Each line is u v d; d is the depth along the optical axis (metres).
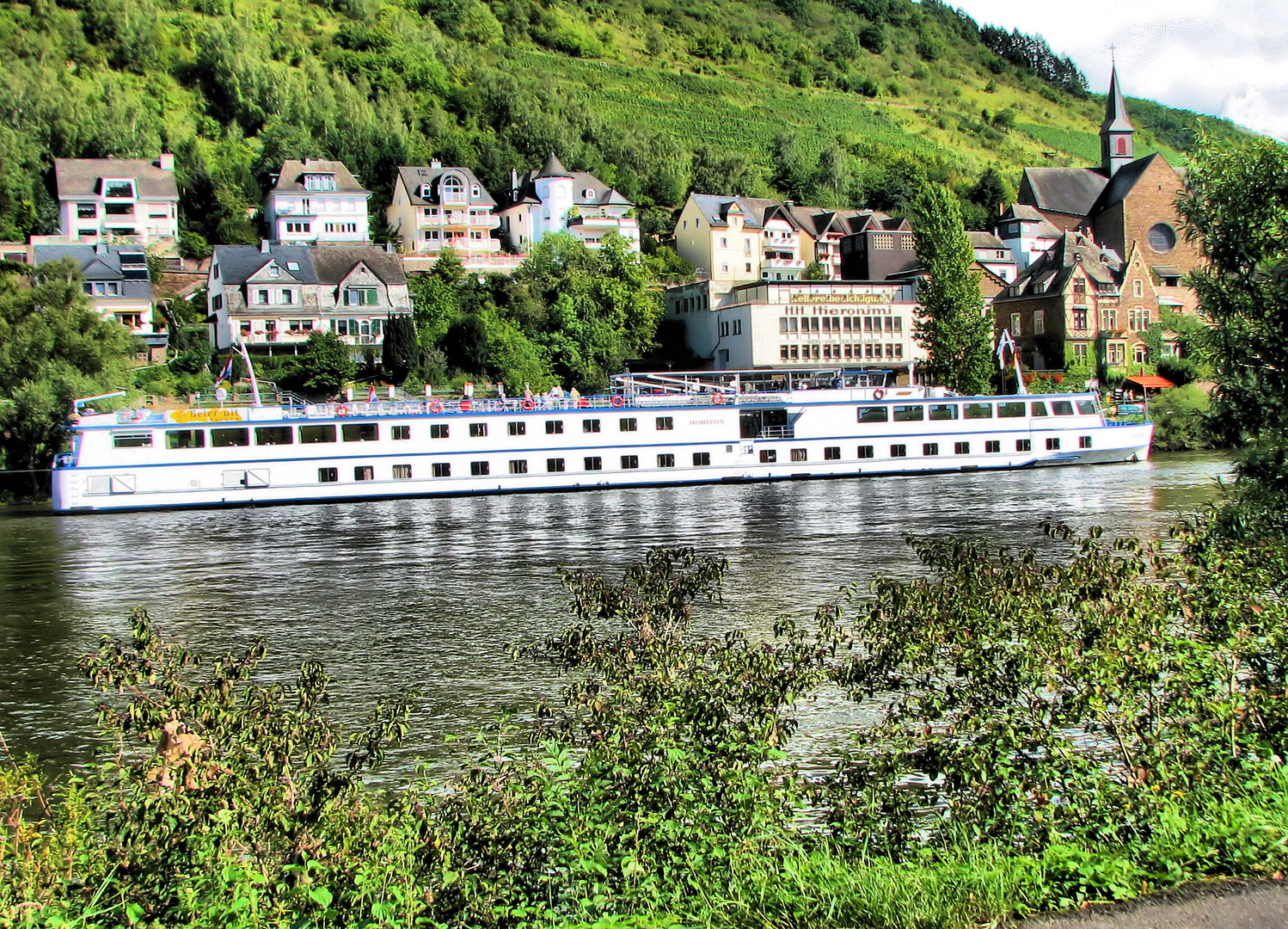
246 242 129.75
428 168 140.12
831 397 72.69
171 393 91.19
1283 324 22.06
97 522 59.53
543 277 112.88
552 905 12.27
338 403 66.50
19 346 77.00
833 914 11.48
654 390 92.31
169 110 163.50
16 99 141.12
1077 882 11.45
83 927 11.53
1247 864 11.68
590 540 48.41
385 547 48.31
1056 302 112.88
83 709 25.33
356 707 24.62
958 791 14.02
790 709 21.80
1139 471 71.12
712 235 135.25
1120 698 14.22
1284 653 14.95
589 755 13.94
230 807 12.64
